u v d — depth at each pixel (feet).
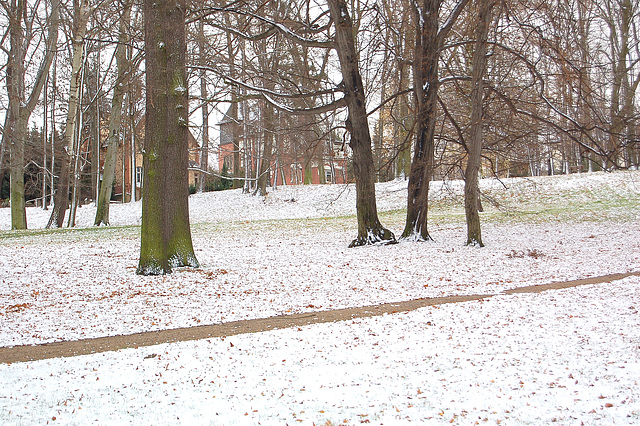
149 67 44.52
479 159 58.49
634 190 97.96
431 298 36.29
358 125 60.08
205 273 45.55
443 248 57.67
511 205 99.40
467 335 25.72
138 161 180.65
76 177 95.45
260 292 39.29
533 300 32.81
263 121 98.07
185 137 47.34
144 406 17.90
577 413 15.51
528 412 15.85
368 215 61.67
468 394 17.81
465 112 70.49
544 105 62.18
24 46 85.71
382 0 62.90
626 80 93.76
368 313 32.53
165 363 23.26
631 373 18.63
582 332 24.82
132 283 41.98
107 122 123.34
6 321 31.96
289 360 23.03
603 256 49.73
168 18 44.80
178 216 47.44
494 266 47.26
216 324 31.27
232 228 86.48
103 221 96.43
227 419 16.47
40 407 17.89
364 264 49.96
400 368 21.18
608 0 90.02
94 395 19.16
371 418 16.05
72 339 28.60
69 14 82.89
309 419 16.20
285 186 136.36
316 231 79.97
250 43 78.69
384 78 73.92
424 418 15.84
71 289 40.37
